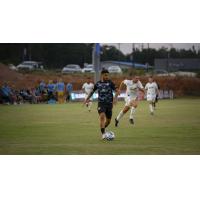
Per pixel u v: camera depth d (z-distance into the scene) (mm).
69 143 17125
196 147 16297
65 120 25500
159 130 20828
